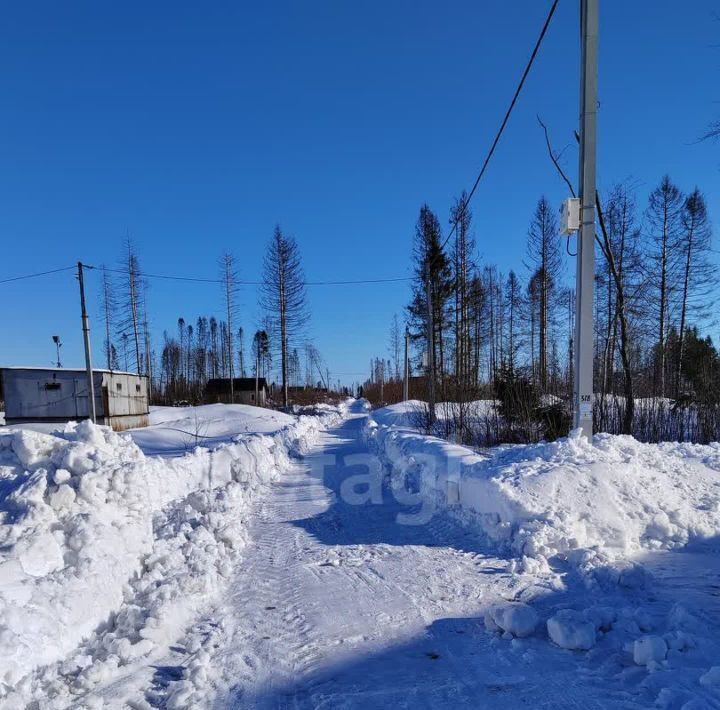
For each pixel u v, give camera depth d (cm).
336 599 446
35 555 356
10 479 454
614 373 1524
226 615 414
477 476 651
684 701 264
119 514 462
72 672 306
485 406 1557
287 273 3959
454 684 307
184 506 669
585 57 695
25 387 2138
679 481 634
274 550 599
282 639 375
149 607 390
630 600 413
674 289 2736
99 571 381
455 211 2750
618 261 2089
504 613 368
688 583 448
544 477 596
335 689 307
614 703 277
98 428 574
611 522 543
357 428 2658
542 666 320
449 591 451
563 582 461
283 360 3984
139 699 293
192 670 323
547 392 1472
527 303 3466
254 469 1010
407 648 356
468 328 2742
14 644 284
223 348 6103
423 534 645
